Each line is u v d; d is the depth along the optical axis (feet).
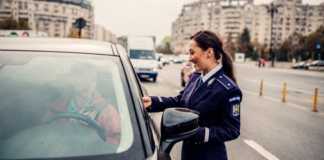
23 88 6.26
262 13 521.24
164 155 5.62
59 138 5.50
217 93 7.17
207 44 7.34
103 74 6.77
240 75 102.99
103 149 5.31
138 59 62.95
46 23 448.65
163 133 5.98
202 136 6.87
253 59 351.25
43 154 5.16
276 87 61.52
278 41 519.60
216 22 556.51
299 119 28.02
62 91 6.34
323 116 29.99
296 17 516.73
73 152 5.23
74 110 6.06
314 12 514.68
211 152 7.63
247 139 20.53
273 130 23.31
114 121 5.82
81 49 7.45
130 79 6.81
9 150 5.17
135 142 5.41
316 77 111.45
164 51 595.06
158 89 48.29
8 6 401.90
